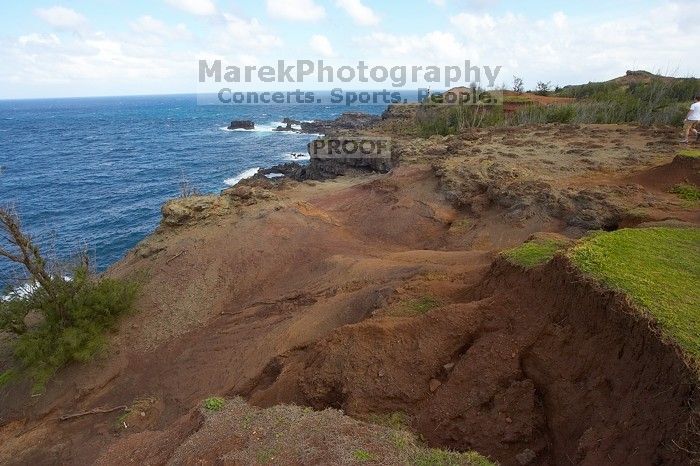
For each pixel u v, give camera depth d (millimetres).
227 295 15523
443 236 16453
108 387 12648
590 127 27312
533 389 6117
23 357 13133
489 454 5879
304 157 55188
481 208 17078
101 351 13312
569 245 7500
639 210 12891
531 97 46875
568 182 16578
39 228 31328
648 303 5352
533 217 14969
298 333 11180
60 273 15453
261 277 16109
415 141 30188
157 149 66938
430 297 9039
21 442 11312
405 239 17406
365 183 24344
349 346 7703
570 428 5527
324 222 19188
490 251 12727
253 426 5688
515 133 27406
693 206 12789
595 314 5820
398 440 5203
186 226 19438
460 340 7191
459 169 19562
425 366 7039
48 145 75000
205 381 11594
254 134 81500
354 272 13859
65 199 38969
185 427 6402
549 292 6613
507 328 6805
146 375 12719
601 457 4742
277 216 19188
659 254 6738
